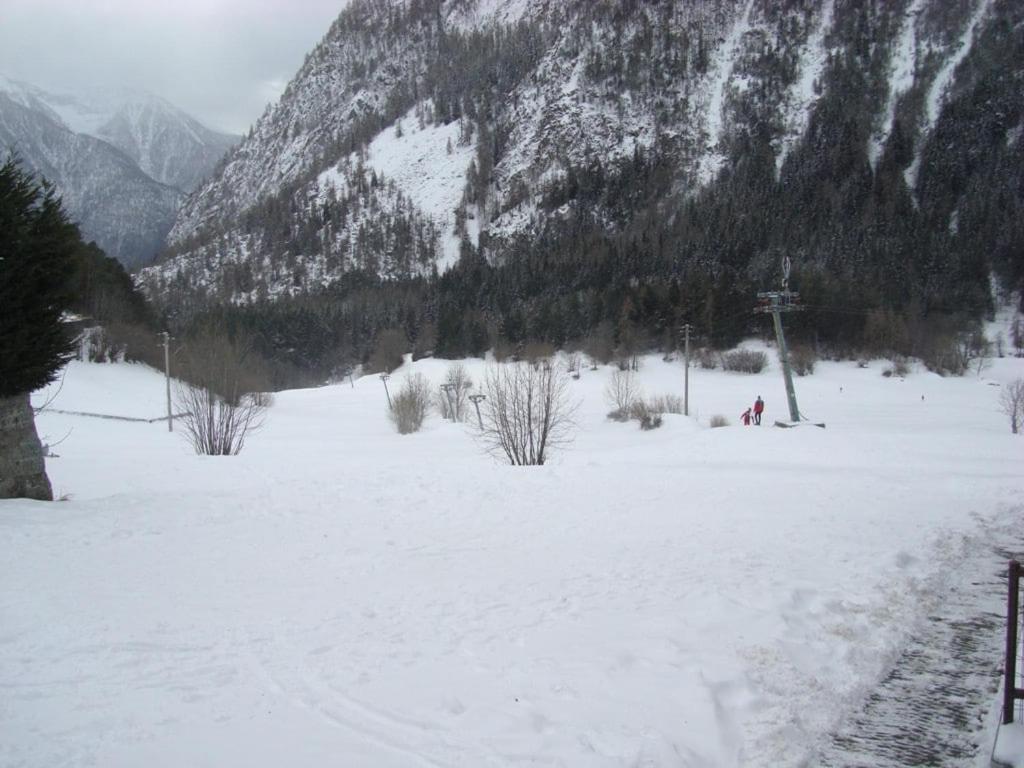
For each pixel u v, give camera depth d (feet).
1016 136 458.09
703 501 37.88
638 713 13.38
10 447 33.22
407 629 17.81
